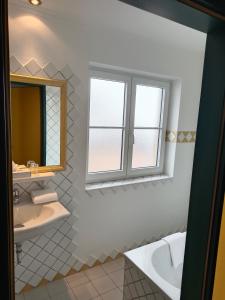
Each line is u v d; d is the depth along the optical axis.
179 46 2.50
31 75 1.77
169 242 2.03
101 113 2.39
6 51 0.50
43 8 1.69
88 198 2.24
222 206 0.90
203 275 0.94
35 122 1.85
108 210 2.39
